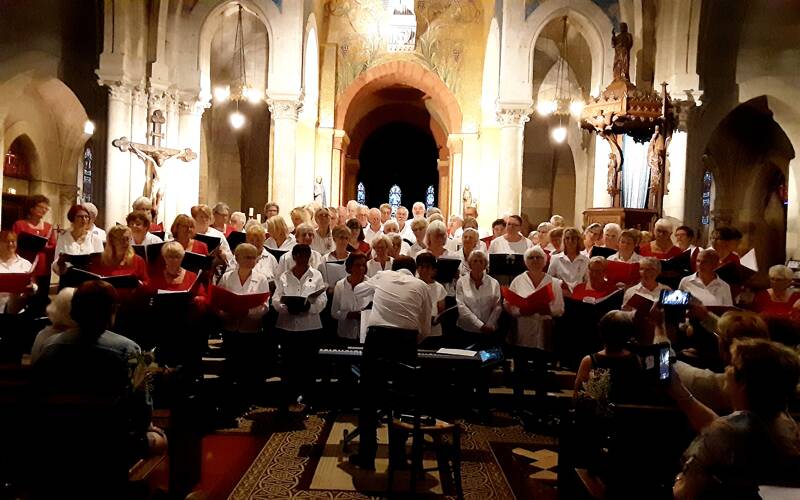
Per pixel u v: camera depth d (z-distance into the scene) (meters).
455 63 21.39
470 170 21.36
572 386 8.60
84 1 14.54
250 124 21.66
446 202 26.72
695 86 13.30
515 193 15.31
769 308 7.74
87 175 21.23
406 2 20.47
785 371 3.02
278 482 5.78
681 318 7.00
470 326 7.87
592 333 7.60
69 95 18.61
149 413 4.52
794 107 14.24
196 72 15.62
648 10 14.11
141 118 14.61
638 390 4.80
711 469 3.04
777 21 14.16
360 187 36.81
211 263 7.68
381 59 21.34
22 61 13.78
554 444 7.06
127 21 13.98
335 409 8.18
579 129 19.97
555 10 15.11
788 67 14.16
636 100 11.57
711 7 14.01
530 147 20.72
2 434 4.32
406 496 5.52
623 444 4.29
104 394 4.21
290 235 9.81
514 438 7.24
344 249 8.77
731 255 8.66
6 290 7.49
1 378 5.01
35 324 7.57
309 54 19.50
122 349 4.48
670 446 4.26
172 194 15.50
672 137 13.34
